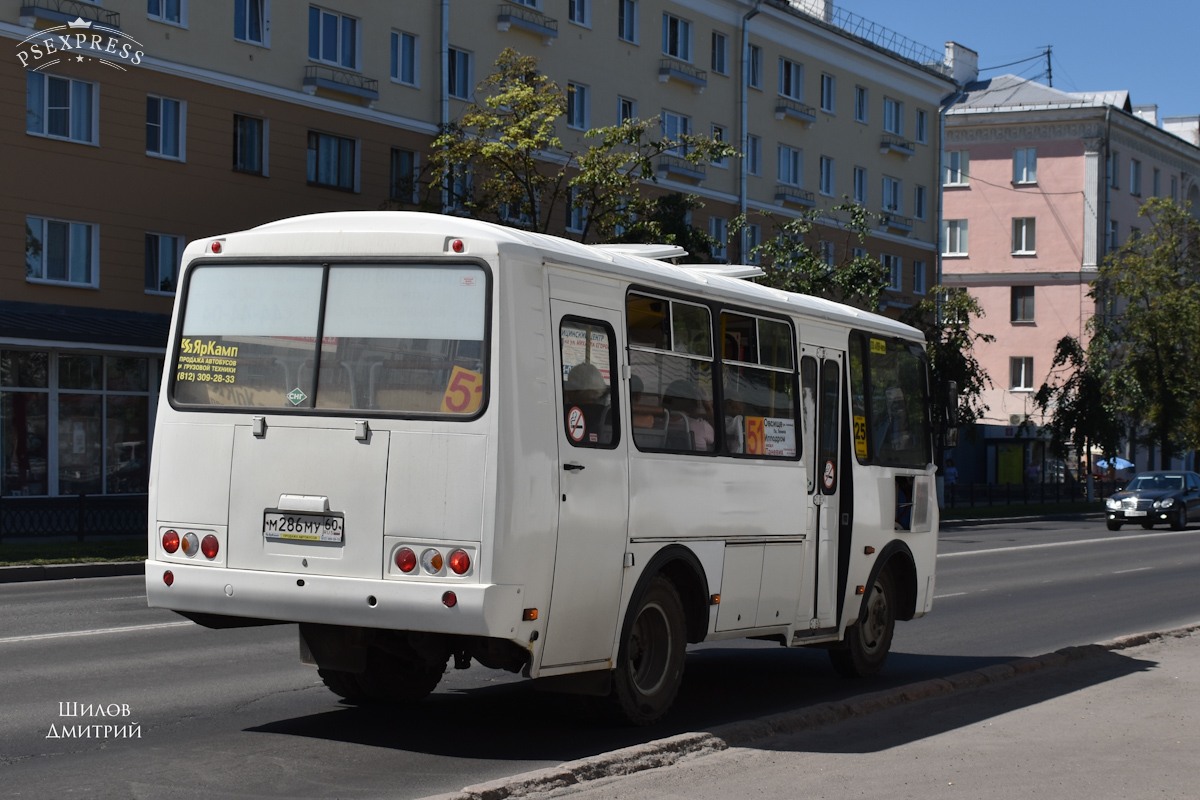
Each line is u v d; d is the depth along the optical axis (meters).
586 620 8.27
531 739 8.57
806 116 49.59
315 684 10.38
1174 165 76.44
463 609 7.57
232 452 8.27
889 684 11.59
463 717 9.27
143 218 29.66
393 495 7.83
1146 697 10.24
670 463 9.06
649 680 9.03
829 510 11.13
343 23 33.91
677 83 44.38
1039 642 14.56
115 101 29.06
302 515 8.05
